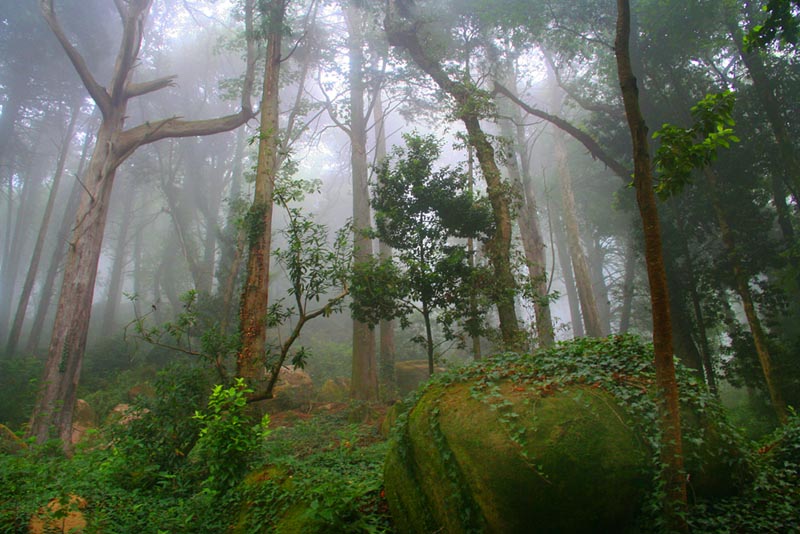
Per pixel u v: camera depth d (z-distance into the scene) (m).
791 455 5.71
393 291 9.53
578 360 5.32
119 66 16.39
